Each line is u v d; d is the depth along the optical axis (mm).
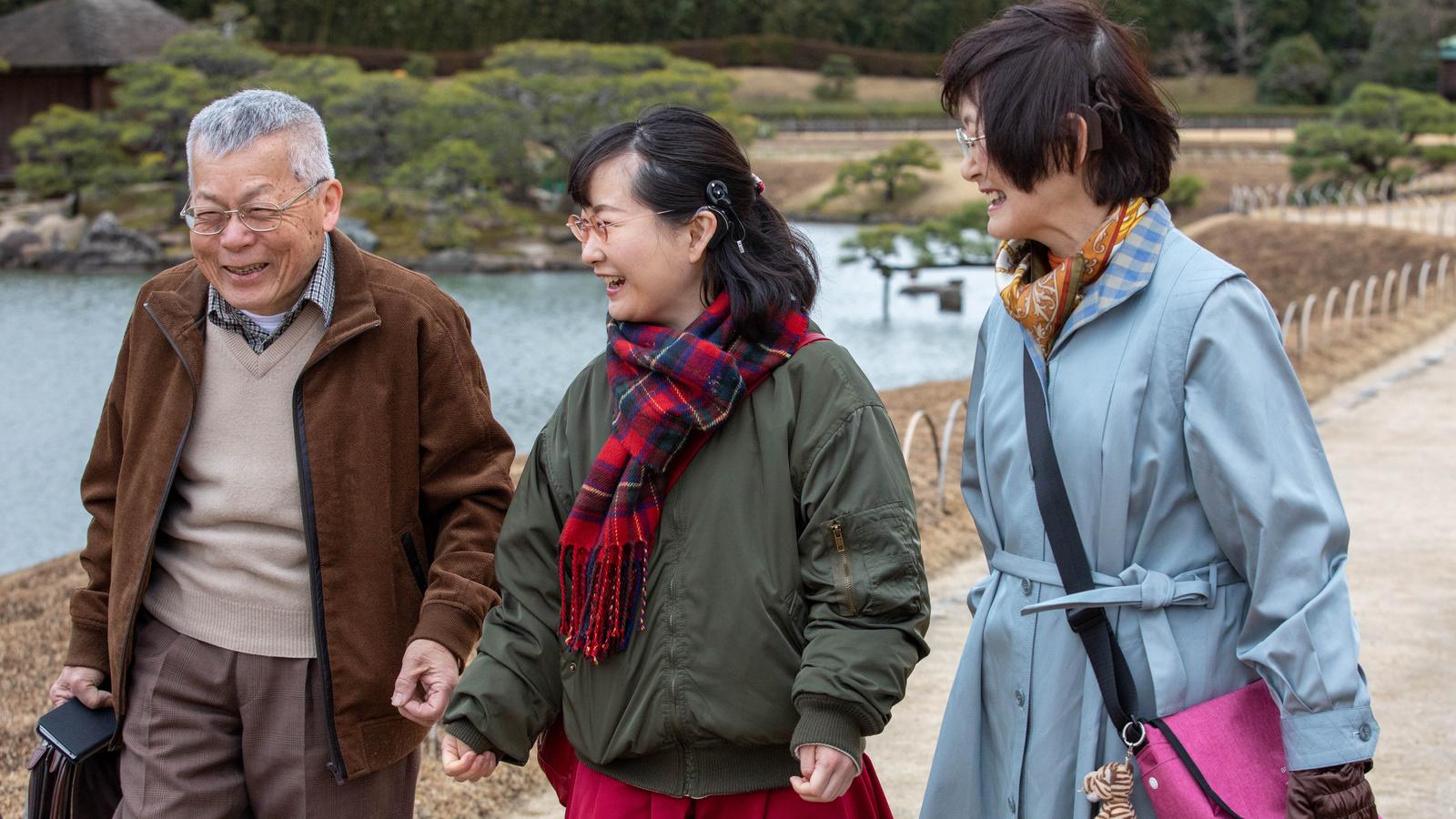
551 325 20703
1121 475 1679
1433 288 17359
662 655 1804
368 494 2152
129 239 28375
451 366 2232
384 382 2172
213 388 2174
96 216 31750
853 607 1747
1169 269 1688
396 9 56500
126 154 36156
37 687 4152
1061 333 1739
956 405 6383
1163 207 1733
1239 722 1634
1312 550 1568
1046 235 1764
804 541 1798
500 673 1910
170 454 2164
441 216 30047
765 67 61094
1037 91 1674
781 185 41281
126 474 2215
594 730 1857
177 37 32688
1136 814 1658
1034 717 1752
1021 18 1722
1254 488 1584
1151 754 1620
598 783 1897
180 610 2199
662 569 1816
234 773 2209
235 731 2213
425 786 3361
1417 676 4340
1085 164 1707
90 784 2326
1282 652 1548
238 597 2164
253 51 33094
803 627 1813
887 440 1819
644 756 1852
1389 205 27094
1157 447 1668
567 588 1873
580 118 32969
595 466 1834
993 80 1706
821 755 1716
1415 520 6480
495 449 2289
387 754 2201
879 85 61344
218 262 2074
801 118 51531
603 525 1812
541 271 28438
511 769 3529
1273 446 1597
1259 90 57750
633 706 1820
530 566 1973
